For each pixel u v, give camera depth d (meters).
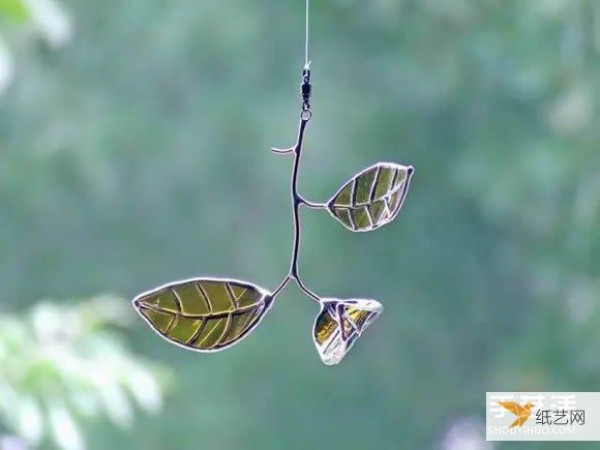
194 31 7.84
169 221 8.25
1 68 3.85
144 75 7.96
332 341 2.61
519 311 8.43
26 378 3.78
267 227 8.20
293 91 7.86
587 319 7.94
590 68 7.19
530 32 7.42
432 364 8.58
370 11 7.77
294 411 8.44
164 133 8.01
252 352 8.32
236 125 7.93
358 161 7.93
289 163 7.90
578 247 7.83
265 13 7.86
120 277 8.32
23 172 8.03
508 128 7.83
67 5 7.73
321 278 8.30
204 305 2.57
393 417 8.57
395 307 8.48
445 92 7.83
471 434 8.29
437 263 8.41
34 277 8.25
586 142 7.49
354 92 7.89
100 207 8.20
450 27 7.71
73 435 3.77
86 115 7.94
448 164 8.04
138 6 7.85
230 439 8.31
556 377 8.17
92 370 3.87
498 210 8.05
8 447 3.95
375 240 8.32
